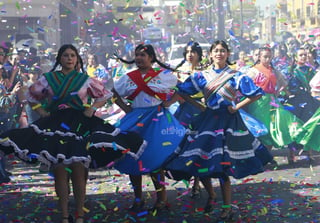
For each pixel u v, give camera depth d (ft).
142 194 24.03
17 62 40.04
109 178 28.73
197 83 20.42
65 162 18.38
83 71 20.67
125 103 23.44
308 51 35.06
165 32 125.18
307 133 31.35
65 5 121.08
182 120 25.03
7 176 28.37
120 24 97.81
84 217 20.90
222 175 19.44
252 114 32.55
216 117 20.07
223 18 122.93
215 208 21.67
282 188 25.02
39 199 24.13
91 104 19.84
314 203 22.04
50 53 54.44
